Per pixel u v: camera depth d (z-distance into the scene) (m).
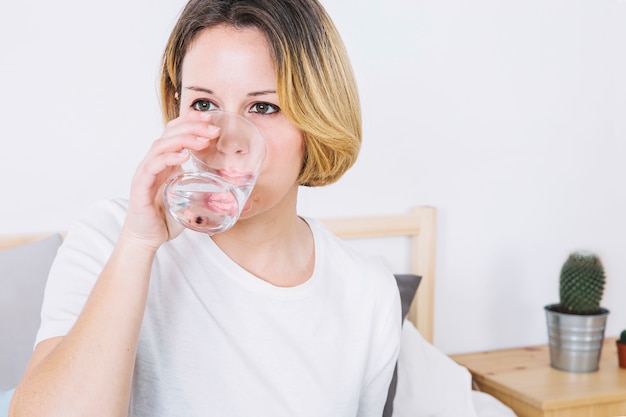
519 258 2.59
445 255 2.46
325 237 1.13
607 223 2.74
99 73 1.98
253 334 0.98
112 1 1.98
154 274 0.94
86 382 0.75
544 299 2.65
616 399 2.16
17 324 1.66
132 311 0.79
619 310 2.76
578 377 2.30
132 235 0.79
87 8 1.96
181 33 0.90
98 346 0.77
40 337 0.84
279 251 1.02
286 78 0.86
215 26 0.86
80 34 1.96
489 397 2.17
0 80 1.89
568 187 2.65
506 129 2.51
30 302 1.71
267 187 0.90
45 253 1.81
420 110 2.36
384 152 2.32
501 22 2.46
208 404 0.92
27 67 1.92
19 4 1.90
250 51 0.85
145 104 2.03
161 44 2.04
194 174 0.76
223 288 0.98
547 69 2.56
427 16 2.34
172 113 0.98
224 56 0.84
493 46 2.46
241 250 1.00
